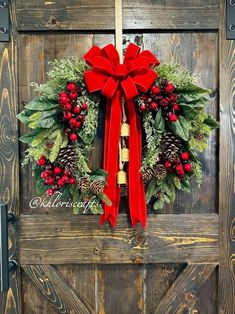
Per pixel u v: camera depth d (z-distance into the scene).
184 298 0.84
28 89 0.82
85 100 0.73
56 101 0.73
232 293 0.83
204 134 0.75
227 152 0.83
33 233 0.83
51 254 0.83
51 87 0.73
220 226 0.83
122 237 0.83
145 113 0.75
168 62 0.82
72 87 0.72
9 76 0.82
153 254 0.83
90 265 0.84
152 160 0.73
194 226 0.83
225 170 0.83
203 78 0.83
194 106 0.74
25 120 0.75
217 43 0.82
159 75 0.74
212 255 0.83
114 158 0.76
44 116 0.72
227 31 0.82
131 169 0.76
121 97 0.75
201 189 0.84
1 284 0.78
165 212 0.83
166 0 0.81
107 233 0.83
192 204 0.83
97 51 0.75
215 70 0.82
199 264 0.83
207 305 0.84
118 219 0.83
